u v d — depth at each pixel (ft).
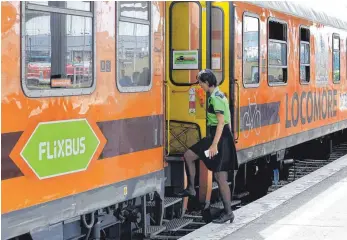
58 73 21.03
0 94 18.57
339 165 48.19
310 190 37.76
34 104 19.89
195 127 33.24
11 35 18.97
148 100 26.81
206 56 33.47
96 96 23.06
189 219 32.40
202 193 32.89
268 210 32.55
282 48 43.19
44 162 20.31
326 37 54.44
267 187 44.34
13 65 19.06
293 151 54.65
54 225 21.38
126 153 25.09
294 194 36.60
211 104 29.12
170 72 33.53
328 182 40.40
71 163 21.61
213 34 34.30
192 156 30.19
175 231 31.78
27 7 19.58
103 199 23.57
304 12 48.06
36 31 20.01
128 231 27.32
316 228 28.86
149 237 27.45
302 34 47.80
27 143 19.62
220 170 29.43
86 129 22.43
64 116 21.25
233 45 34.19
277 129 42.11
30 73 19.75
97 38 23.09
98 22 23.15
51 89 20.65
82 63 22.29
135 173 25.79
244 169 39.75
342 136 69.82
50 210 20.63
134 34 25.72
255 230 28.58
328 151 59.52
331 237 27.30
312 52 50.06
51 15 20.71
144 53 26.53
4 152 18.72
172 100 33.60
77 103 21.93
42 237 20.66
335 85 57.41
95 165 23.00
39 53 20.15
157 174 27.66
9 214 18.92
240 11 35.24
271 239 27.04
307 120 48.88
